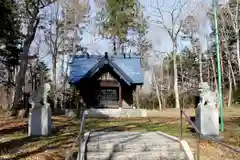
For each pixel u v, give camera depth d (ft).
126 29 139.64
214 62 152.76
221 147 31.27
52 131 40.93
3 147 30.14
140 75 77.77
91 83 73.82
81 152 26.20
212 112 36.68
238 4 123.44
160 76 161.38
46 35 127.65
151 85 159.74
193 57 167.12
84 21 131.34
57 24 124.47
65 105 116.37
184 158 27.30
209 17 134.72
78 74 76.02
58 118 61.31
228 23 125.29
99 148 28.43
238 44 120.06
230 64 129.59
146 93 158.71
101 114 69.41
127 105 75.77
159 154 27.45
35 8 75.92
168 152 27.73
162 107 132.46
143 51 146.41
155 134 36.63
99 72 73.26
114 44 141.49
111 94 74.59
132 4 136.87
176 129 44.11
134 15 138.31
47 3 77.56
